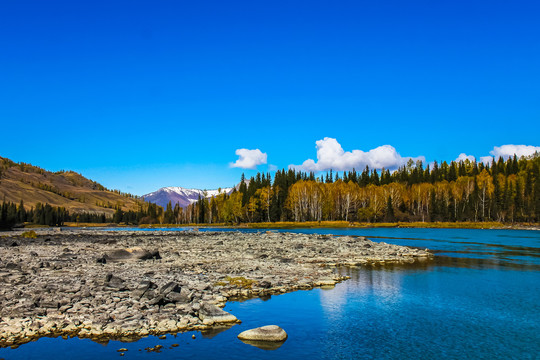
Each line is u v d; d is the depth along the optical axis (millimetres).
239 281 23859
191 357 12703
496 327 16625
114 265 30141
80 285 20953
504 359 13219
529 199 128500
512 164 174625
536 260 37344
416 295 22203
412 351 13867
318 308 19156
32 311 16156
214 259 35125
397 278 27375
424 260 37281
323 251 42094
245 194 149375
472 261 36531
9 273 23922
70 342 13586
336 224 123062
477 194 134500
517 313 18672
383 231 93188
